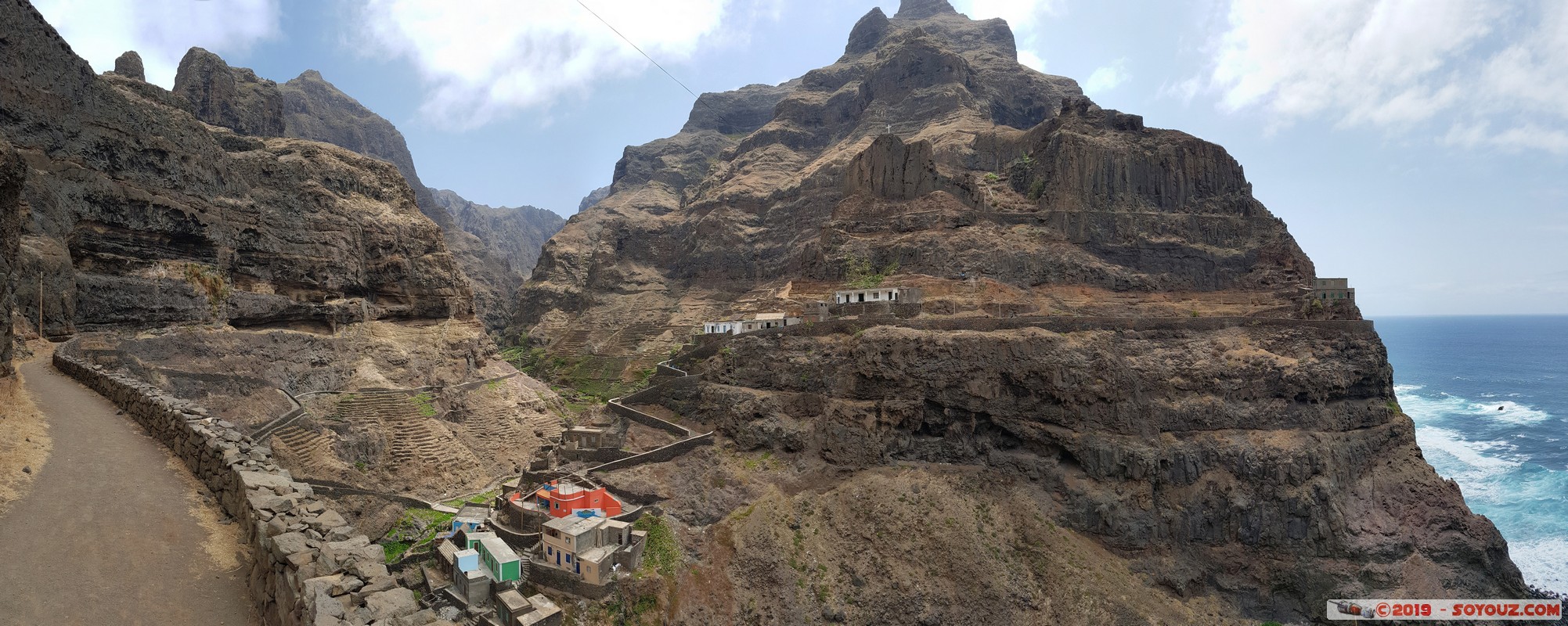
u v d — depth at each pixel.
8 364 33.28
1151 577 70.19
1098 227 106.25
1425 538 76.38
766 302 150.50
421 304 116.81
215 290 85.62
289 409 78.25
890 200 115.50
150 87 94.62
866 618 62.41
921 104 197.50
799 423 79.50
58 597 16.55
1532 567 94.69
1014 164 126.44
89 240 71.31
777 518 69.00
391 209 121.94
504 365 127.06
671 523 65.31
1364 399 88.50
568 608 53.81
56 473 24.06
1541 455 140.38
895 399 77.38
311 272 102.88
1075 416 75.38
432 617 16.59
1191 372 82.19
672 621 57.16
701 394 86.06
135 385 36.31
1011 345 77.38
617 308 184.25
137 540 20.20
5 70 64.19
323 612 15.30
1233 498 74.12
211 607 17.69
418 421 91.06
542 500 64.38
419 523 69.12
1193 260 106.75
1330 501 74.94
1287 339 88.62
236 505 22.77
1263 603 71.75
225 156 94.19
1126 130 121.56
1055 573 67.25
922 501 70.94
